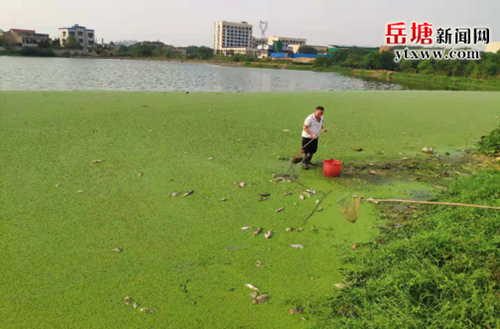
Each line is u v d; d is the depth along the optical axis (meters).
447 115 13.63
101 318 3.39
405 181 7.07
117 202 5.59
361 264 4.25
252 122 11.23
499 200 5.43
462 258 4.06
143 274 4.00
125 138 8.84
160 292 3.75
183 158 7.69
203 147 8.51
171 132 9.61
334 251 4.61
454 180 7.01
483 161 8.45
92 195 5.77
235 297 3.73
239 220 5.27
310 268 4.25
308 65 93.81
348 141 9.72
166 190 6.10
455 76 54.75
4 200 5.42
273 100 15.27
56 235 4.63
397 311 3.33
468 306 3.27
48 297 3.60
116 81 31.08
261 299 3.70
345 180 7.00
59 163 7.00
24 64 49.91
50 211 5.20
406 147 9.42
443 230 4.73
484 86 44.09
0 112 10.68
